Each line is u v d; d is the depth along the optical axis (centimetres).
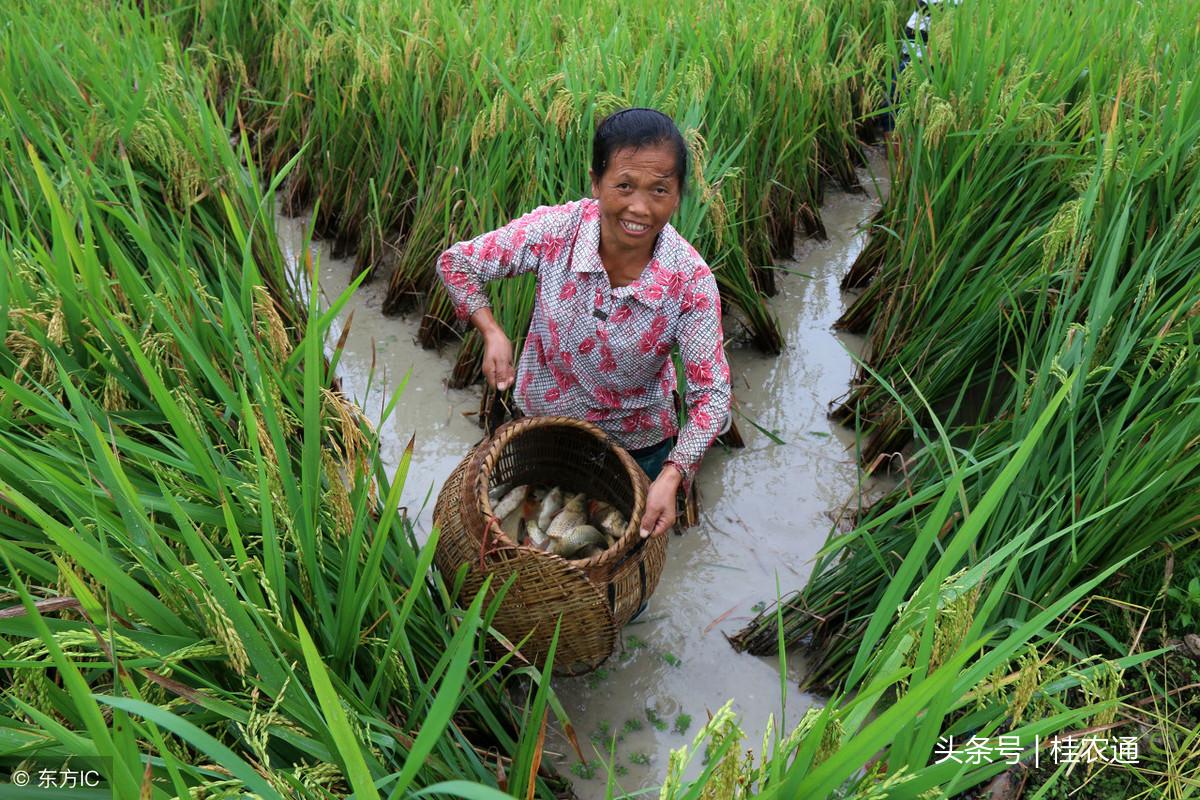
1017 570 254
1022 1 468
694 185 359
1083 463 271
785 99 451
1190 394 258
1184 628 265
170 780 168
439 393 402
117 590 163
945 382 359
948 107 367
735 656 293
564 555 272
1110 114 358
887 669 175
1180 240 311
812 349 437
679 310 253
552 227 255
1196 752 223
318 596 202
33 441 209
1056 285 331
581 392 285
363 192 474
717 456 372
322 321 214
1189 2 448
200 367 240
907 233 396
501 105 367
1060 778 237
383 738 181
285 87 527
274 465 201
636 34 464
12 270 242
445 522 261
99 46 439
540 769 245
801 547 332
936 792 157
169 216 363
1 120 327
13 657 161
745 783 155
